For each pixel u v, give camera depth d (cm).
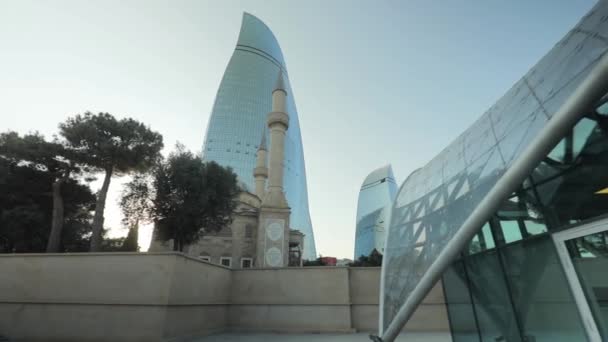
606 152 548
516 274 744
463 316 987
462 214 743
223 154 14762
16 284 1514
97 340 1381
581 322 568
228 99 16075
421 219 1084
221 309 1847
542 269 665
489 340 852
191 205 3111
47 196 3023
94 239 2694
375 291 1878
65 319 1435
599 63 438
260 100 16700
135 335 1358
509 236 770
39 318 1452
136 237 3712
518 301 734
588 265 563
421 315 1734
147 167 3155
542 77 693
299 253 6681
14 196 2814
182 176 3123
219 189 3453
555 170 646
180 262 1487
